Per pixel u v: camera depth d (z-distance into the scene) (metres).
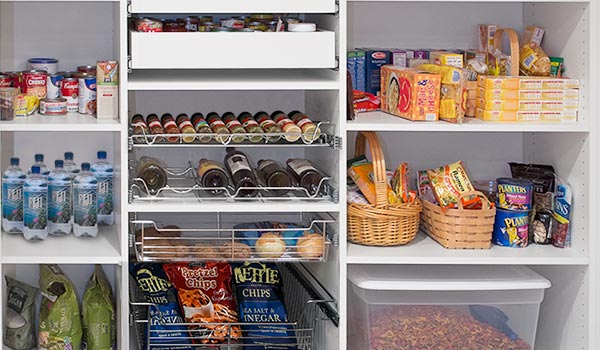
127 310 2.51
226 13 2.71
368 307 2.55
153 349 2.68
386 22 2.94
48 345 2.74
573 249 2.65
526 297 2.59
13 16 2.84
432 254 2.55
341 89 2.46
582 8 2.56
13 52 2.85
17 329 2.82
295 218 3.05
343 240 2.52
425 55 2.85
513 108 2.59
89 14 2.87
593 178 2.54
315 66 2.47
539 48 2.73
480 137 3.01
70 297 2.74
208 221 3.00
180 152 2.94
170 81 2.49
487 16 2.96
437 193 2.67
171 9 2.43
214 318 2.76
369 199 2.60
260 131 2.53
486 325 2.59
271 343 2.76
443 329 2.57
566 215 2.65
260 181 2.73
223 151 2.96
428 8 2.94
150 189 2.58
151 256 2.60
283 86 2.47
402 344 2.56
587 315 2.58
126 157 2.45
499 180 2.69
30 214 2.64
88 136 2.93
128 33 2.62
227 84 2.45
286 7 2.46
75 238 2.70
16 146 2.90
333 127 2.56
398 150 2.99
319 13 2.74
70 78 2.71
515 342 2.60
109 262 2.50
